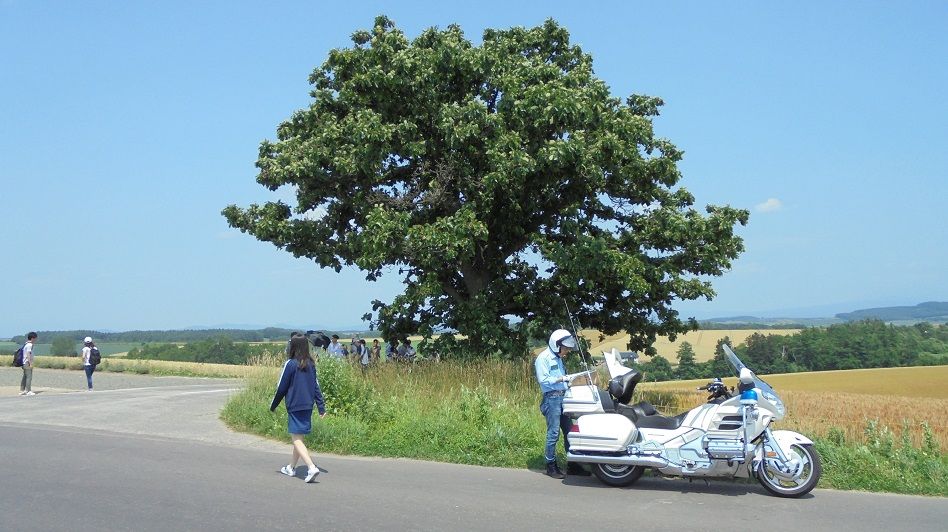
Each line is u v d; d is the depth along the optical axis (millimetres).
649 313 23844
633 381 10422
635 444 9633
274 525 7316
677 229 21938
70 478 9227
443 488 9266
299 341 9781
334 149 21297
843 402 23656
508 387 16406
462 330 22078
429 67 21141
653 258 22938
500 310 23375
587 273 20719
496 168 19719
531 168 19516
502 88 21016
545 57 23891
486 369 17156
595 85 21375
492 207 21172
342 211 23203
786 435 9469
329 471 10188
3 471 9617
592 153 20109
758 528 7777
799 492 9289
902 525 8086
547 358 10383
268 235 22531
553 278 22781
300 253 22938
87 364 27250
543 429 12391
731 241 22422
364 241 19953
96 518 7445
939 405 23656
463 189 21500
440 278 23172
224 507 7938
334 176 21469
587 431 9711
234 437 12914
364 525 7391
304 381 9703
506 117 20703
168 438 12773
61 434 12906
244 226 23250
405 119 21266
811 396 26047
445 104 20625
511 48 23500
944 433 14922
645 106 24359
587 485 9852
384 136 20297
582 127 20719
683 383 20641
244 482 9211
